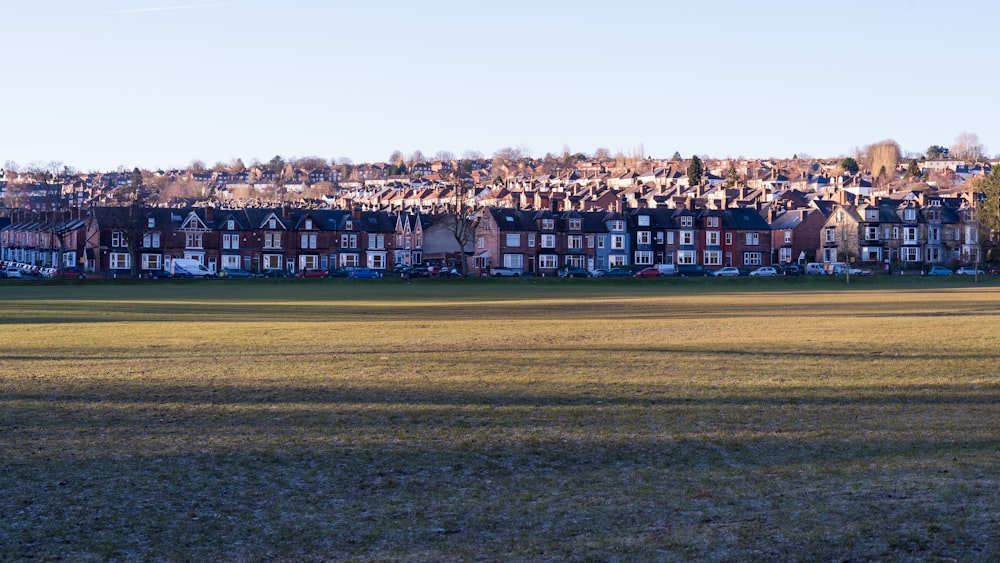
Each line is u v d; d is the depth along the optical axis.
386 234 162.50
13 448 18.52
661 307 61.53
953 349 33.00
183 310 58.81
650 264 159.88
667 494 15.25
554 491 15.54
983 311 54.38
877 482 15.62
